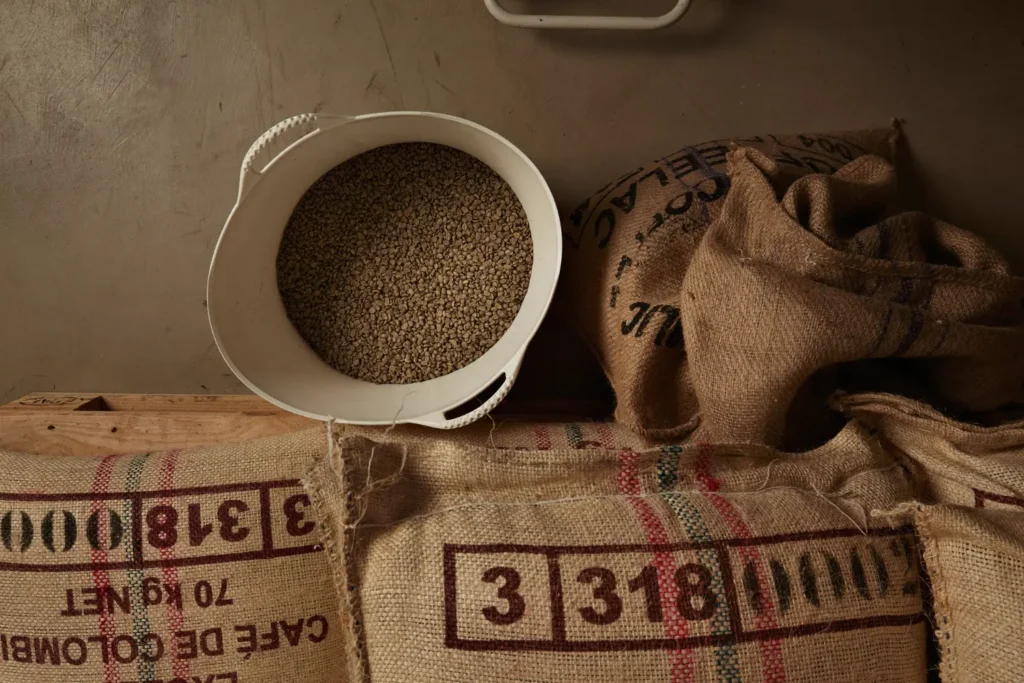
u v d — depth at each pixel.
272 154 1.48
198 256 1.54
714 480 1.16
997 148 1.55
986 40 1.50
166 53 1.44
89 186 1.50
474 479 1.14
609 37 1.47
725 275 1.19
